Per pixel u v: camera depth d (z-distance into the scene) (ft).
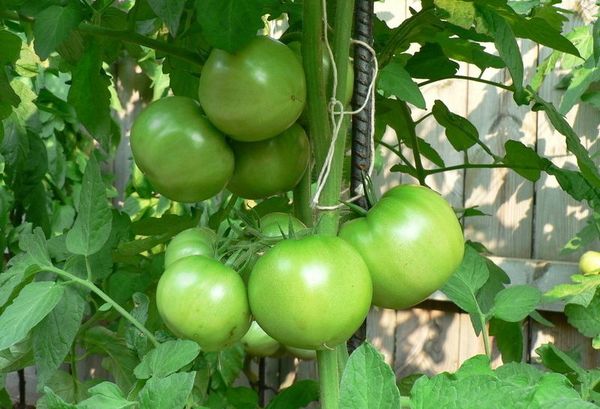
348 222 2.05
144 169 2.29
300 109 2.17
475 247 3.21
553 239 4.43
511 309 2.35
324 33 2.11
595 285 2.58
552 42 2.35
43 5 2.42
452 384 1.70
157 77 5.25
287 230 2.25
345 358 2.15
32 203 4.32
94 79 2.55
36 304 2.13
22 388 4.72
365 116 2.18
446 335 4.66
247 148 2.31
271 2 2.57
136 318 2.38
